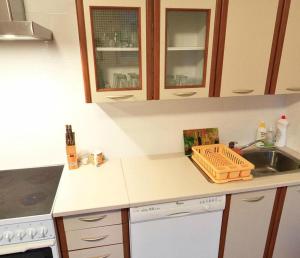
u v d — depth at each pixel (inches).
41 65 60.8
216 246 61.9
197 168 66.9
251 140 81.1
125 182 60.1
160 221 55.1
